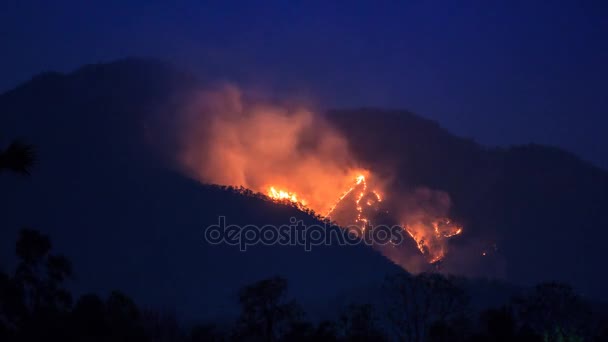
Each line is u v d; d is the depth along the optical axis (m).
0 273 41.91
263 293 50.44
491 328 46.06
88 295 44.22
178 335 58.56
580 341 58.56
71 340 40.19
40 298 43.25
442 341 53.59
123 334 43.41
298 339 48.09
